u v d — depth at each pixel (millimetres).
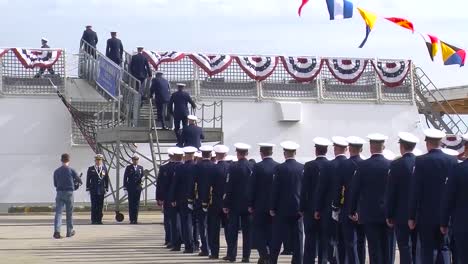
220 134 44000
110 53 49281
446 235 17453
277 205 21422
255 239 22281
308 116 55375
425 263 17500
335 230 20109
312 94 55719
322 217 20062
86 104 51875
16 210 50656
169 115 41125
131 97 42406
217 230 24781
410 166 18000
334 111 55906
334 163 19828
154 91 40875
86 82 52156
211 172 24625
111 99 47562
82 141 51875
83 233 34094
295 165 21484
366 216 18828
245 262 23766
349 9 22141
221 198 24516
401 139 18250
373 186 18828
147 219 43344
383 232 18953
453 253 17859
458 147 30703
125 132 40312
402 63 57156
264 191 22109
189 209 26219
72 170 32125
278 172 21406
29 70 51812
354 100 56312
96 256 25672
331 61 55875
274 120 54781
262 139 54531
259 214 22156
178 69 53062
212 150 25344
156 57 52562
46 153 51562
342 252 20078
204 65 53312
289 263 23156
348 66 55938
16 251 27219
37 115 51562
